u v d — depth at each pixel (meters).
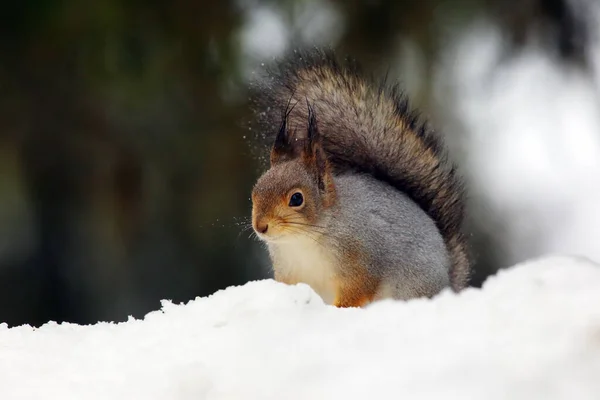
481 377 1.84
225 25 2.96
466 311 2.03
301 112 2.36
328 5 3.03
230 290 2.10
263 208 2.26
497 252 3.07
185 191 2.94
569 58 3.06
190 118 2.95
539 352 1.88
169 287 2.92
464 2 3.02
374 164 2.36
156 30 2.92
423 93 3.01
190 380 2.03
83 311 2.92
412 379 1.88
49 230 2.92
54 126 2.90
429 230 2.32
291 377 2.01
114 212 2.91
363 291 2.28
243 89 2.95
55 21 2.82
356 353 2.01
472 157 3.09
